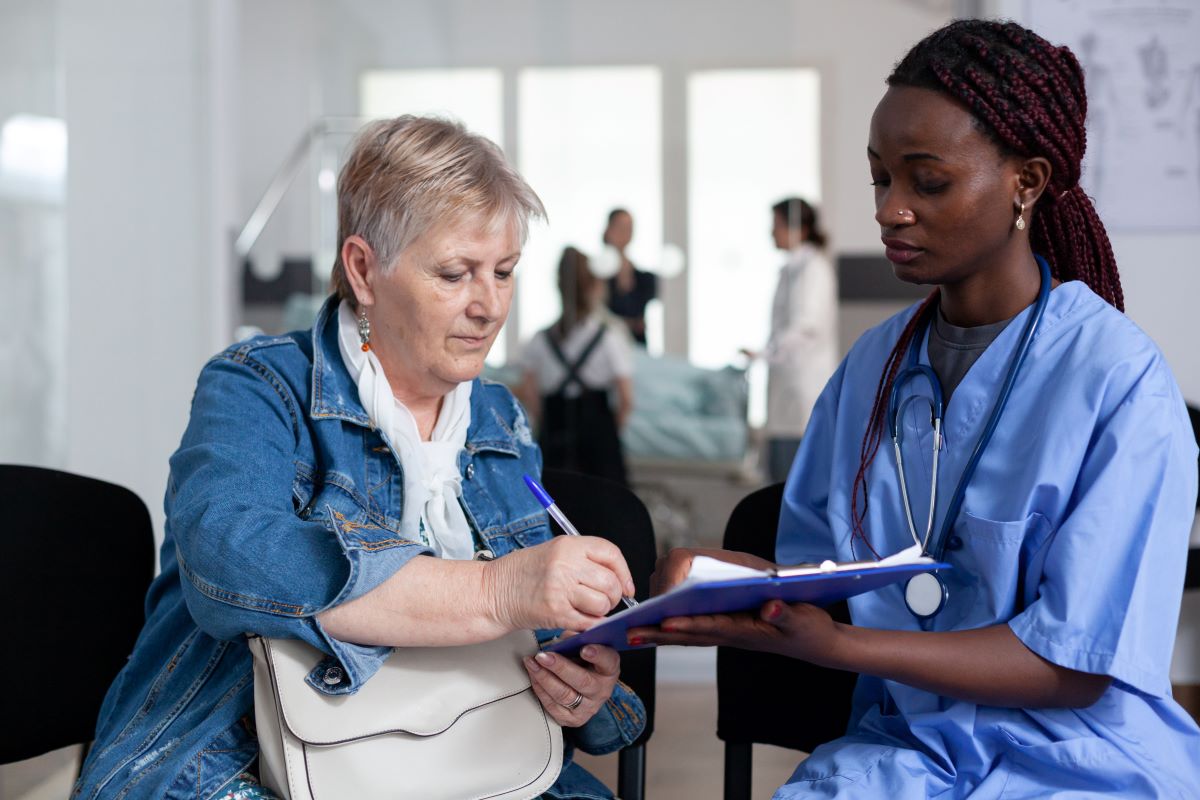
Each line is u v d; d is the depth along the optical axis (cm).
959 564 120
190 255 335
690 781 254
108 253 335
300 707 112
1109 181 319
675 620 104
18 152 331
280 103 378
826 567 101
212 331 335
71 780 248
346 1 376
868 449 130
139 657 132
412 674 118
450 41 374
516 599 111
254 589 112
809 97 371
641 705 139
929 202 114
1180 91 315
